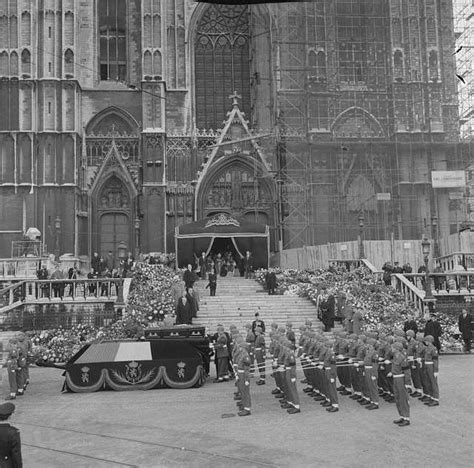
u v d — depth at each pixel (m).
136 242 55.59
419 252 46.50
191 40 60.22
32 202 54.09
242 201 57.16
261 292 41.94
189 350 25.05
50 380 27.34
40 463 13.98
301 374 26.42
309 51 57.06
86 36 59.34
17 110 54.94
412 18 57.34
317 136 56.03
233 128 58.00
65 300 36.59
